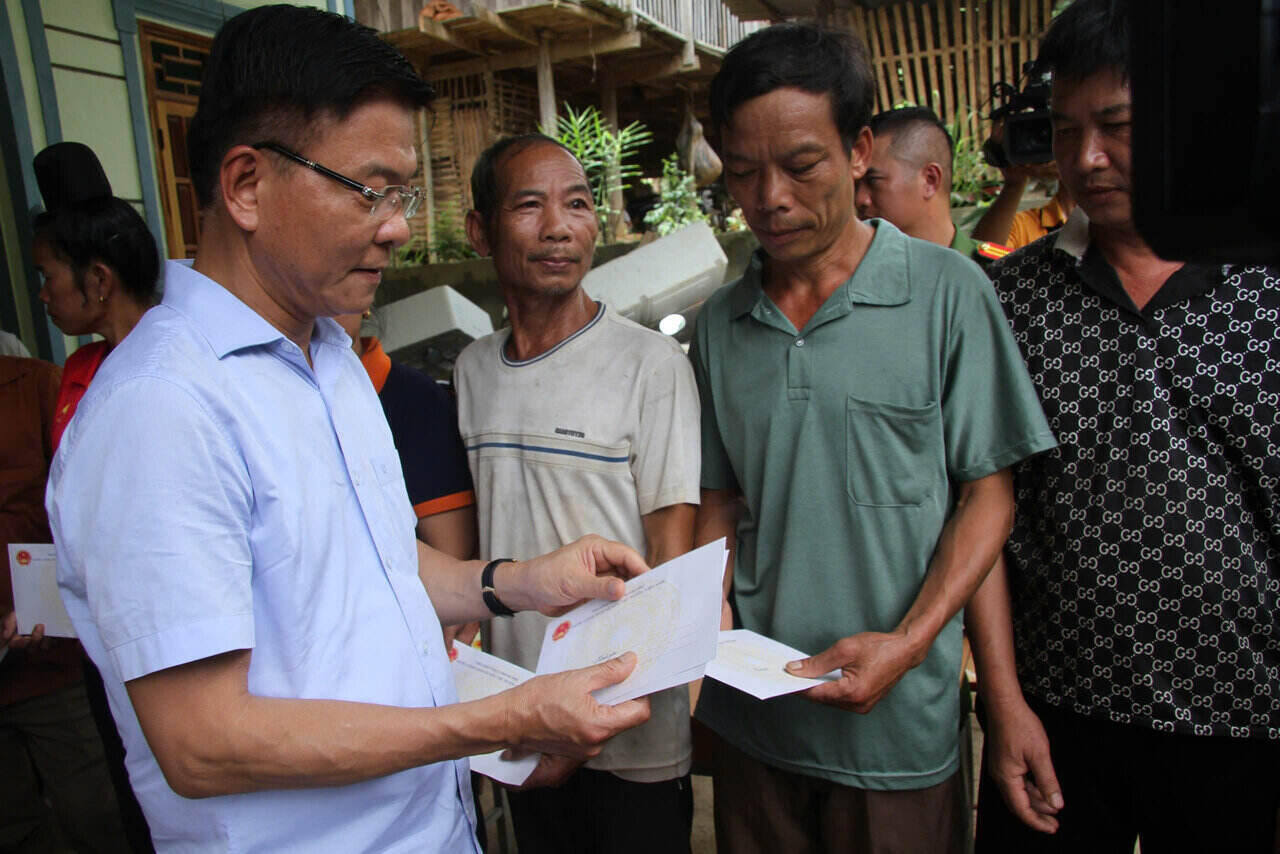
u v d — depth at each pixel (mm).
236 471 840
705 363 1583
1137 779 1393
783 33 1298
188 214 4188
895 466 1377
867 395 1375
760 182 1322
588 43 7473
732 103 1300
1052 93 1320
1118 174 1242
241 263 917
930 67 5316
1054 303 1414
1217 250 536
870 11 5441
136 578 787
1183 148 509
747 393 1484
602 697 1004
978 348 1353
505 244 1560
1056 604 1424
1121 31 1188
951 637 1424
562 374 1591
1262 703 1279
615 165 6824
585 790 1657
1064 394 1383
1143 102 529
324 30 853
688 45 8430
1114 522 1343
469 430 1699
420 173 7277
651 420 1544
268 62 834
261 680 882
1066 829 1482
